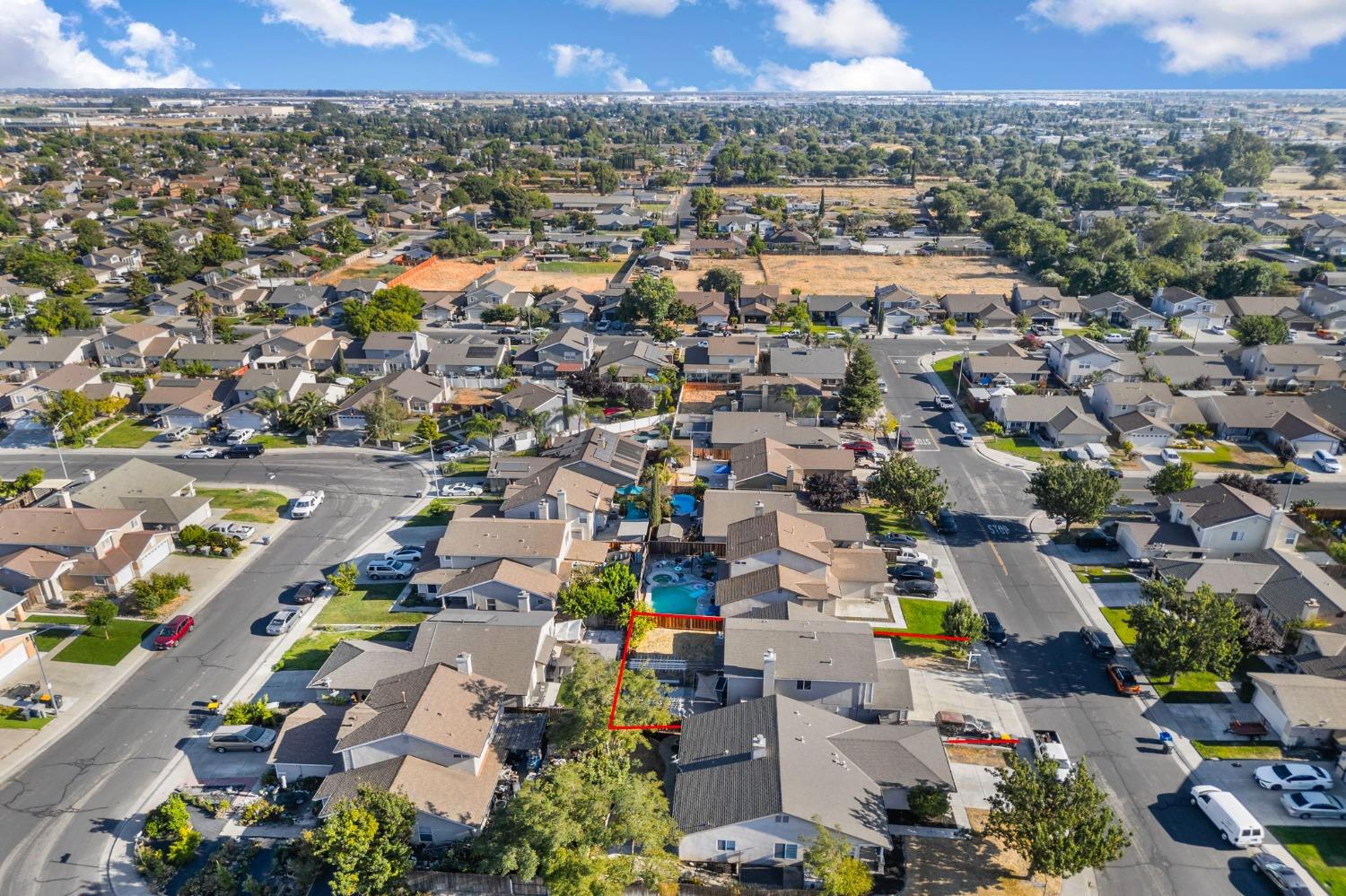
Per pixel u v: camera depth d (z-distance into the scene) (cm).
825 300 15812
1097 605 6994
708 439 10319
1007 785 4534
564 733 5281
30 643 6412
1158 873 4538
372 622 6838
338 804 4531
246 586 7406
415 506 8862
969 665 6225
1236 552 7381
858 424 10862
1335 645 5962
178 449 10338
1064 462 9544
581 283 18712
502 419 10519
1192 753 5378
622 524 8088
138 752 5484
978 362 12212
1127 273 16238
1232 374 11969
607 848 4516
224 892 4409
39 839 4816
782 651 5647
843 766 4819
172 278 17925
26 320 14675
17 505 8644
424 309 16038
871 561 7150
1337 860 4584
